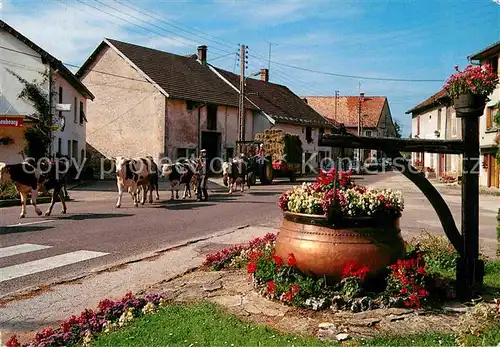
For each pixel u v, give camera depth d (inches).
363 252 239.8
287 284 249.6
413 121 2059.5
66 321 229.6
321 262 241.6
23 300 270.7
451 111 1504.7
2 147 1003.3
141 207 713.0
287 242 254.8
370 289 246.8
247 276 297.0
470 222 253.0
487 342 189.0
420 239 374.6
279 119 1831.9
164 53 1670.8
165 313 232.8
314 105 3120.1
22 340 217.3
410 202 829.2
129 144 1460.4
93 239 445.4
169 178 836.0
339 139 244.4
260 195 938.1
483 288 268.2
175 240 448.8
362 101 3105.3
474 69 250.7
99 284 300.2
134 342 199.8
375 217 243.6
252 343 193.9
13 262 355.6
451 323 218.2
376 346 191.5
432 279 254.8
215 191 1047.6
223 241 438.3
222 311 233.0
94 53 1492.4
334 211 239.0
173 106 1444.4
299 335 203.9
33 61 1044.5
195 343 195.3
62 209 668.1
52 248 403.5
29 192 587.8
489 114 1206.3
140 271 330.3
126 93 1462.8
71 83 1220.5
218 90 1674.5
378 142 247.4
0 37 1030.4
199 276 304.7
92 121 1508.4
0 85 1039.0
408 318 222.7
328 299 234.4
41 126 1006.4
